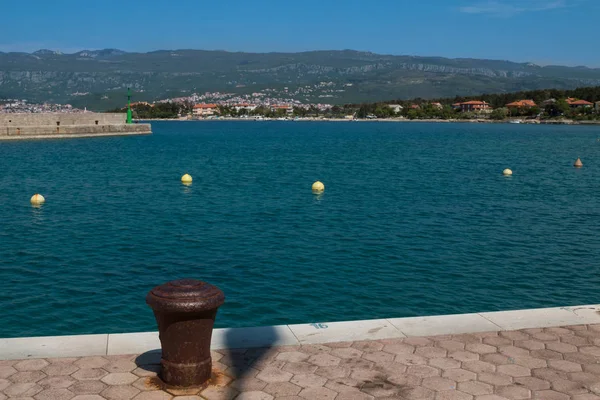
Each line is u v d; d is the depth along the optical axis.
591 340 8.13
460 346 7.90
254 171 52.16
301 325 8.56
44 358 7.35
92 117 115.69
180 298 6.46
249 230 25.17
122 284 17.33
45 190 38.19
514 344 7.98
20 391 6.52
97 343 7.82
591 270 19.66
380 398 6.51
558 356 7.62
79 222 26.78
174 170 52.41
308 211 30.34
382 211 30.56
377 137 131.75
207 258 20.31
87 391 6.57
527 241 23.84
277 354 7.59
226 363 7.32
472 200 35.09
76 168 53.25
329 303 15.89
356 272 18.86
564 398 6.57
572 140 117.75
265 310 15.27
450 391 6.69
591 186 42.88
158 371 7.08
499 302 16.33
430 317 8.93
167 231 24.81
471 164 61.47
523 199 35.84
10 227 25.52
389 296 16.58
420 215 29.50
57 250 21.30
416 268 19.50
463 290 17.31
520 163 63.25
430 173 51.47
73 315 14.83
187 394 6.55
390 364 7.34
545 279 18.58
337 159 67.25
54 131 101.12
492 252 21.89
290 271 18.83
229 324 14.27
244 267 19.22
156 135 131.88
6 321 14.35
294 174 49.62
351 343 7.96
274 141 112.19
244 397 6.51
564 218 29.33
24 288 16.86
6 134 93.75
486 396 6.59
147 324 14.34
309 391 6.65
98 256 20.48
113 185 41.03
